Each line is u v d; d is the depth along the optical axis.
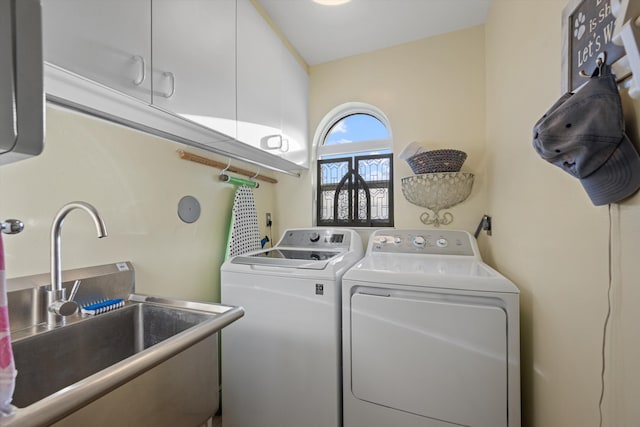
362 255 1.88
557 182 0.83
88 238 1.04
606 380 0.60
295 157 2.01
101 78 0.76
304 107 2.21
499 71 1.45
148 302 1.08
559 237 0.81
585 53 0.66
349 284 1.26
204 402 0.93
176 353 0.65
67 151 0.98
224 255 1.76
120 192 1.16
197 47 1.10
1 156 0.40
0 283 0.42
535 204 0.98
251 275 1.42
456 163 1.73
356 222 2.25
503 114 1.38
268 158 1.82
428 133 1.97
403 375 1.15
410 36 1.96
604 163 0.53
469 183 1.75
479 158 1.84
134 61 0.85
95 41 0.75
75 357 0.88
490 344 1.04
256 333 1.40
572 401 0.75
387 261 1.54
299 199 2.35
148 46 0.90
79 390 0.47
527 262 1.06
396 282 1.19
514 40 1.21
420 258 1.63
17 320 0.82
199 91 1.11
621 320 0.55
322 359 1.28
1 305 0.41
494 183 1.57
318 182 2.39
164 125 1.12
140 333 1.07
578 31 0.69
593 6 0.62
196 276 1.55
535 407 1.01
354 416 1.23
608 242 0.59
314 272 1.31
